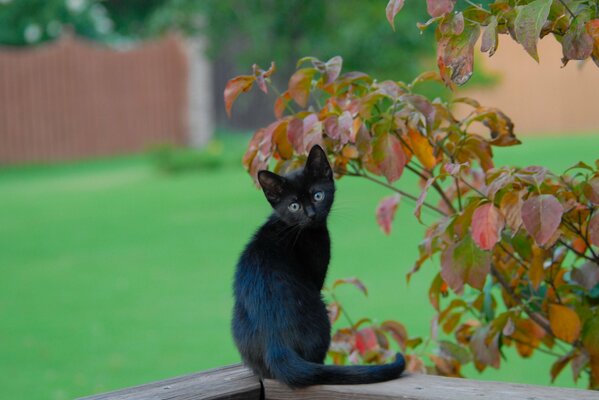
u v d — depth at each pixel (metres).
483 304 4.07
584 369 3.90
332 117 3.53
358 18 14.69
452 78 3.08
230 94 3.79
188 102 25.59
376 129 3.64
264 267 3.50
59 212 14.95
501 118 3.93
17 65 23.05
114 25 32.53
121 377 6.79
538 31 2.85
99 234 12.80
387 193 14.69
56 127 23.69
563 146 19.39
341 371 3.06
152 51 25.06
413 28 14.54
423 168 3.97
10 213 15.05
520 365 7.00
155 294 9.29
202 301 8.95
